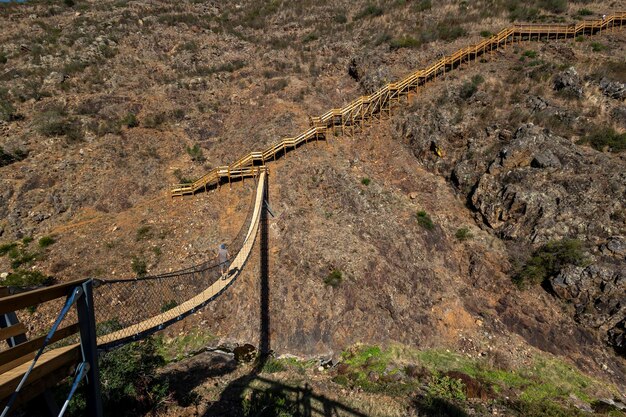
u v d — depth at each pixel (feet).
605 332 58.18
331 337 60.70
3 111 90.48
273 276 66.28
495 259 68.23
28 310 58.18
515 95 86.28
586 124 76.64
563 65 90.02
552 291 62.75
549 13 115.65
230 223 74.23
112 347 37.63
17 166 80.18
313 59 122.83
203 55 124.98
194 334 62.85
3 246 67.15
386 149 88.43
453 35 111.65
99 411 16.39
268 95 106.93
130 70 114.42
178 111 100.58
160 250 70.54
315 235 70.54
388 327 61.52
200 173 86.69
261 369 56.65
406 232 72.23
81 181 80.59
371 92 102.27
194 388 52.37
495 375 55.31
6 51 114.93
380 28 126.72
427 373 55.47
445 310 63.46
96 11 145.07
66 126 89.66
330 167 81.87
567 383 53.93
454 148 84.33
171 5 155.63
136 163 86.69
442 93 93.09
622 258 59.21
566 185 68.03
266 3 161.38
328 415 48.14
